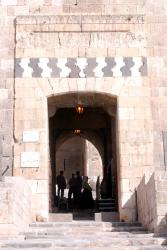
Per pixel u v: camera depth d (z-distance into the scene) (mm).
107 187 29766
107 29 24953
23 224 20094
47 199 23156
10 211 17953
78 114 32875
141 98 24250
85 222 21734
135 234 18719
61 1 25438
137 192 22953
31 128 23859
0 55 24750
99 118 33094
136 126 23953
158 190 18781
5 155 23609
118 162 23922
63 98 24844
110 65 24562
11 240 17359
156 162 23719
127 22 25094
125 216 22969
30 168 23422
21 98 24141
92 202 30891
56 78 24359
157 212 18594
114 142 26250
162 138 24000
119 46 24812
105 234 18922
